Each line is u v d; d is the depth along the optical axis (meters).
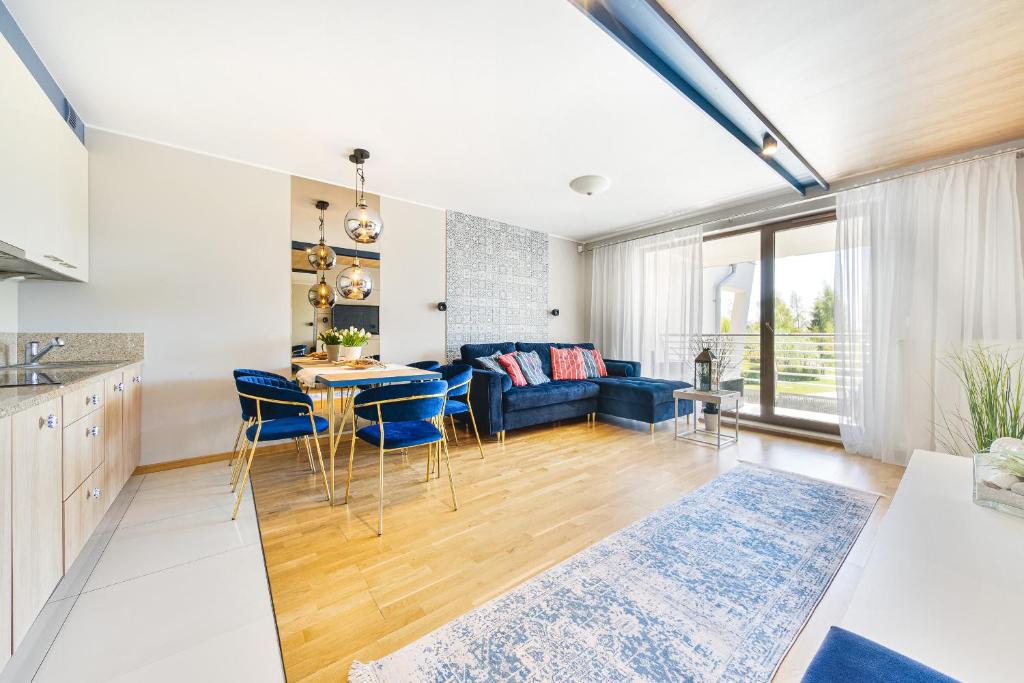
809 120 2.49
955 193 2.83
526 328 5.21
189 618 1.39
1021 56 1.90
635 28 1.71
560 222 4.95
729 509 2.25
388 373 2.64
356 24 1.75
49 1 1.61
